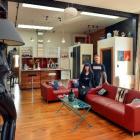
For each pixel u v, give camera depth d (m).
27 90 8.31
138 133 3.43
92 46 9.69
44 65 10.38
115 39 7.04
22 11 6.59
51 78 9.28
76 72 9.92
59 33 11.39
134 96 4.04
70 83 6.27
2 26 0.98
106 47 7.67
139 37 6.84
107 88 5.08
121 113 3.60
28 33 10.81
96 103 4.55
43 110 5.00
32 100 6.21
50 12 6.74
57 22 8.47
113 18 7.66
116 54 7.05
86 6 5.90
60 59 10.82
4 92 1.00
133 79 7.04
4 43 1.04
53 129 3.65
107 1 5.48
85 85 5.55
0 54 1.00
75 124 3.91
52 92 5.88
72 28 9.95
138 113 3.31
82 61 9.44
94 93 5.27
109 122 4.05
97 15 6.87
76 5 5.73
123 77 6.84
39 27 9.53
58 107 5.28
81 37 11.66
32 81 8.77
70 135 3.37
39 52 10.95
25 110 5.00
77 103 4.11
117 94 4.56
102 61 7.99
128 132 3.49
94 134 3.41
